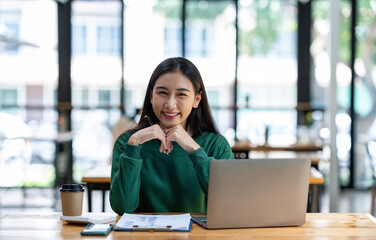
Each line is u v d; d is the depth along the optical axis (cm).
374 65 675
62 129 675
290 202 172
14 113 664
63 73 677
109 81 683
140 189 207
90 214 192
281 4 691
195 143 194
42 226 172
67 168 661
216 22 684
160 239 156
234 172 165
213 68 687
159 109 197
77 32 679
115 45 682
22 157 598
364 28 678
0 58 658
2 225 173
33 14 664
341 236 163
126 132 216
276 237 160
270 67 691
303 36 693
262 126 689
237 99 691
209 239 156
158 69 200
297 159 171
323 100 691
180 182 206
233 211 168
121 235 160
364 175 673
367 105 678
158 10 682
